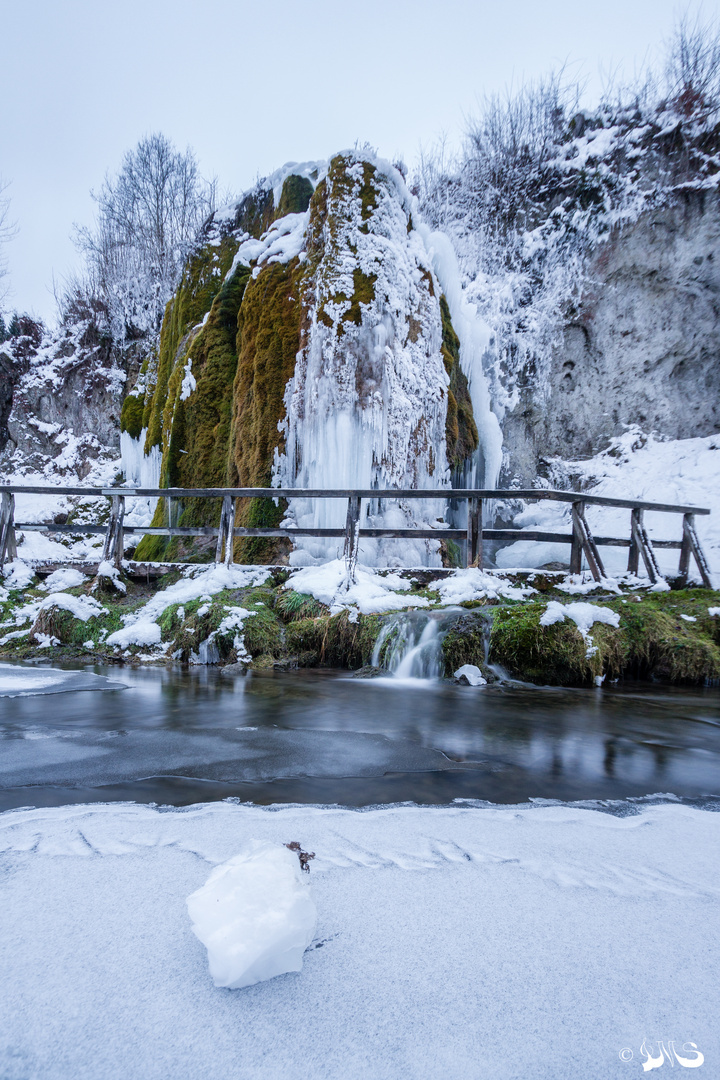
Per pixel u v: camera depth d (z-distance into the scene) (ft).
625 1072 2.99
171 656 20.04
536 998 3.55
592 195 42.42
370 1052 3.11
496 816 6.75
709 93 42.14
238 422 30.22
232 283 33.47
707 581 22.93
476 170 52.08
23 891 4.71
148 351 53.88
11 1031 3.19
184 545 30.94
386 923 4.35
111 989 3.54
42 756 9.04
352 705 13.52
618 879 5.17
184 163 71.00
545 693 15.71
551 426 42.34
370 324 26.55
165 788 7.62
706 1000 3.56
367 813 6.73
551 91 52.44
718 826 6.61
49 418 55.42
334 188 28.68
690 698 15.48
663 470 37.88
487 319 44.65
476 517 21.33
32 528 26.05
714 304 39.22
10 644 21.62
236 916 3.77
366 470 25.91
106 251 68.95
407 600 19.98
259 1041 3.17
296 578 21.91
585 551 21.34
